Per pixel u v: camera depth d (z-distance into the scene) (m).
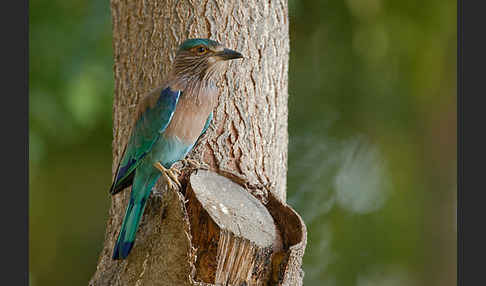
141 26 8.84
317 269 15.37
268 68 8.83
